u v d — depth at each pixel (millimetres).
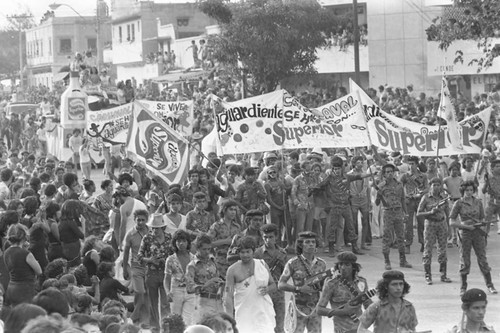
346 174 25328
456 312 18734
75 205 20422
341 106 26688
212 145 31609
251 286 15414
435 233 21734
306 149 32719
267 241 16422
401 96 45062
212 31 76938
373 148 26828
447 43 31219
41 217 20328
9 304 17016
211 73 58500
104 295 17547
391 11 54406
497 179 25531
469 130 27172
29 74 132875
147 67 86062
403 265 23625
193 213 19094
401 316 12953
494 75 50594
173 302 16438
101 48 105562
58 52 120938
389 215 23344
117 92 58906
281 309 16266
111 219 21688
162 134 22953
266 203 24828
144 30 90562
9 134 64625
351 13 58312
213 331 10289
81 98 50875
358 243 26938
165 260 17578
